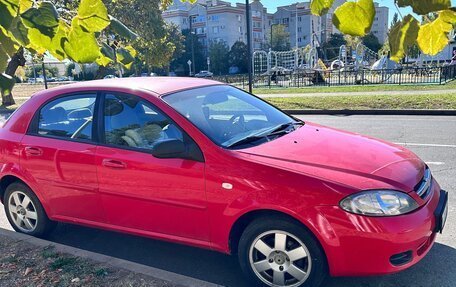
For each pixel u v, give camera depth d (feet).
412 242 9.31
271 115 13.91
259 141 11.58
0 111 66.90
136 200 11.84
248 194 10.04
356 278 10.78
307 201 9.46
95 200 12.68
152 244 13.75
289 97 57.93
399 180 9.84
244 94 14.78
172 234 11.57
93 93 13.11
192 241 11.28
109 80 13.97
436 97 45.37
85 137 12.88
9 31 4.10
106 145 12.39
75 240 14.37
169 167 11.10
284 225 9.81
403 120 36.65
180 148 10.83
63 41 4.29
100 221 12.84
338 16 3.66
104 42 5.24
